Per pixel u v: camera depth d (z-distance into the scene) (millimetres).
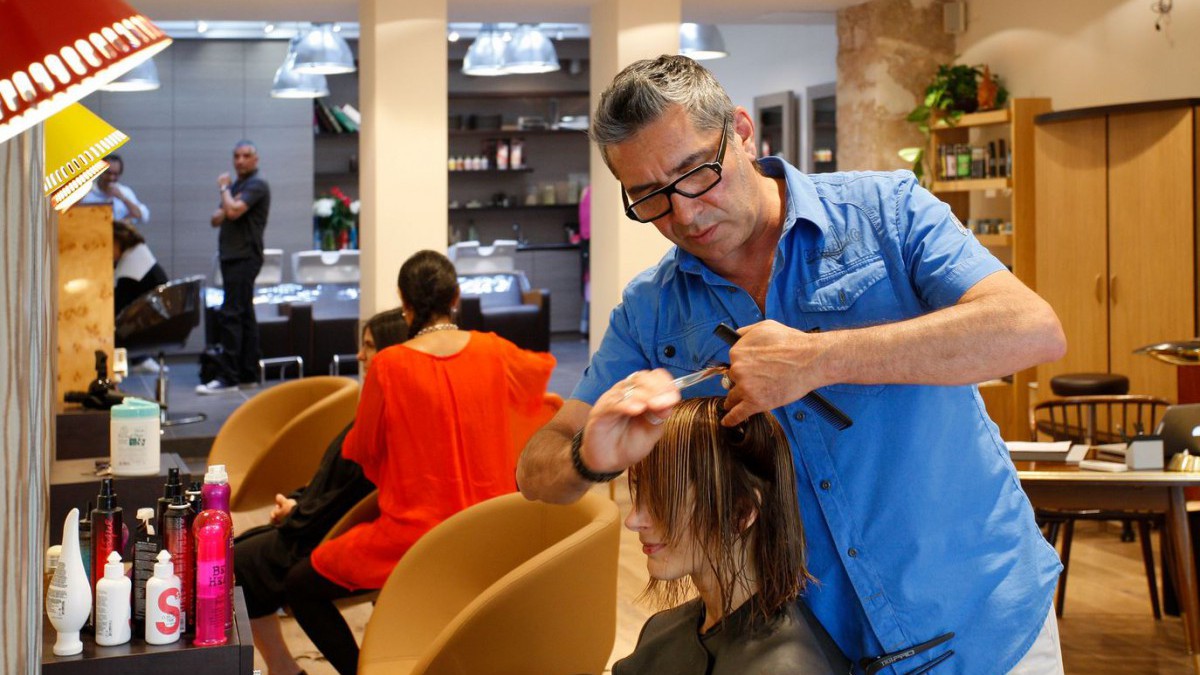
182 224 13492
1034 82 8016
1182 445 4461
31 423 1476
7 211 1250
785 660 1722
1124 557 6023
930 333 1520
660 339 2029
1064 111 6992
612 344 2107
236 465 5188
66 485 3471
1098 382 6242
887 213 1833
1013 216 7730
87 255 5934
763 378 1540
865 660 1808
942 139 8516
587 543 2770
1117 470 4301
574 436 1856
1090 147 6887
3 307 1233
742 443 1709
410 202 7785
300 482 4793
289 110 13641
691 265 1933
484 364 3719
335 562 3619
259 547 3898
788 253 1872
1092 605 5250
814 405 1699
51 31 976
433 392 3619
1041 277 7234
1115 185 6758
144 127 13328
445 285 3830
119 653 2240
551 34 14195
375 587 3613
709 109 1704
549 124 15383
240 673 2291
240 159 10641
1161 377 6574
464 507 3621
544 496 1873
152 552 2354
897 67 8727
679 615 1965
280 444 4738
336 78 14461
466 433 3648
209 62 13414
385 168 7730
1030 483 4289
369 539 3604
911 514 1790
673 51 7867
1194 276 6406
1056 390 6371
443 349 3699
